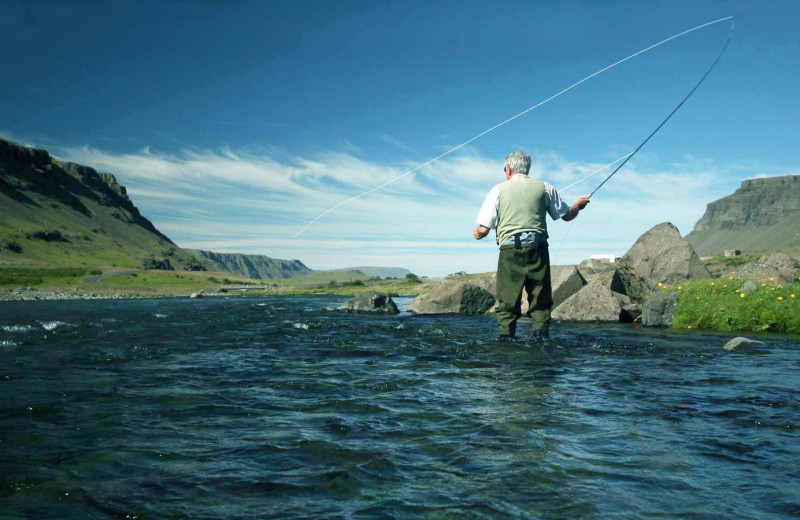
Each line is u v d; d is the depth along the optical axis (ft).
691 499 6.13
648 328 33.04
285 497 6.23
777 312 30.40
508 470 7.09
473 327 33.37
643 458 7.59
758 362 17.42
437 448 8.07
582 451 7.90
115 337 26.58
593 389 12.70
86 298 134.51
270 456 7.75
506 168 23.67
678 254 50.52
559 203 23.41
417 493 6.31
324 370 15.87
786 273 45.29
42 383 13.78
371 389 12.85
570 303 41.73
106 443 8.43
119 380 14.23
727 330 31.07
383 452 7.89
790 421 9.70
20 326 34.65
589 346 21.65
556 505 5.94
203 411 10.64
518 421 9.68
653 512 5.76
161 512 5.80
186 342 24.23
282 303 88.12
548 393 12.25
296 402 11.44
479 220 23.68
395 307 57.21
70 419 9.98
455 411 10.49
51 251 515.91
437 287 57.21
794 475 6.93
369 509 5.84
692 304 33.73
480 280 63.31
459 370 15.75
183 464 7.41
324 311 56.90
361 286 254.27
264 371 15.70
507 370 15.71
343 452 7.89
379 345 22.57
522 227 22.66
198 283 304.50
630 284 46.47
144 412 10.57
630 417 9.96
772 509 5.85
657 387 12.98
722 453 7.84
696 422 9.64
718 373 15.11
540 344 22.30
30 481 6.72
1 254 441.27
